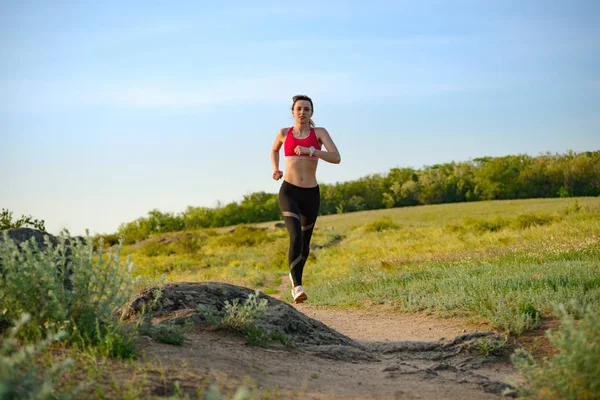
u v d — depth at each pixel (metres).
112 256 4.66
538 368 3.89
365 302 11.59
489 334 7.28
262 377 4.32
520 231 24.00
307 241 6.82
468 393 4.77
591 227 20.38
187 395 3.31
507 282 9.91
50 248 4.65
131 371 3.78
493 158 78.81
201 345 5.02
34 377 2.92
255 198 85.00
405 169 93.94
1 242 4.96
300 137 6.57
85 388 3.27
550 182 72.88
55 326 4.28
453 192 84.19
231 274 21.59
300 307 12.29
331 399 3.96
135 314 5.66
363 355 6.00
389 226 40.94
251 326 5.64
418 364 6.12
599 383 3.46
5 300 4.33
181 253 33.59
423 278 12.68
